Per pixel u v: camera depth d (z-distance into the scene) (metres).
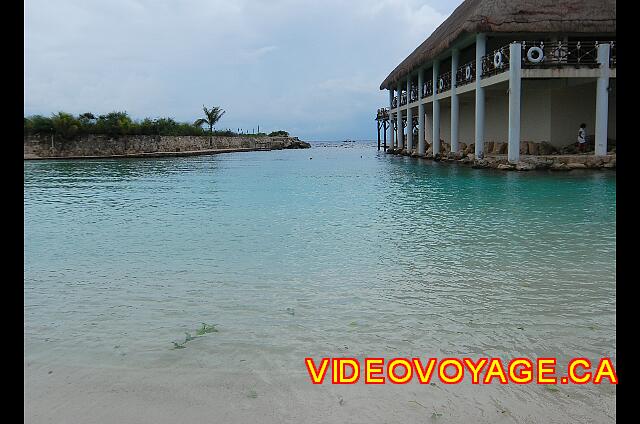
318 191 15.62
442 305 4.94
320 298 5.20
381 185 16.97
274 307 4.95
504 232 8.45
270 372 3.61
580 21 18.23
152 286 5.70
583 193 12.87
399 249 7.38
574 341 4.07
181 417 3.06
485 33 18.88
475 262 6.56
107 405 3.20
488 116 24.30
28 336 4.30
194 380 3.51
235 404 3.20
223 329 4.40
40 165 30.83
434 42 25.06
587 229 8.55
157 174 23.47
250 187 17.17
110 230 9.24
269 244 7.84
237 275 6.10
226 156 44.97
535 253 6.98
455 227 9.04
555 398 3.23
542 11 18.53
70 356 3.91
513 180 15.99
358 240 8.05
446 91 24.30
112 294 5.43
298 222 9.90
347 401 3.22
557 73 17.59
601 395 3.26
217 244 7.89
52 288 5.66
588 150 20.61
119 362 3.79
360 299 5.15
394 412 3.10
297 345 4.05
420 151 30.38
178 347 4.04
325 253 7.20
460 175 18.41
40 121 38.31
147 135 44.19
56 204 13.05
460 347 3.98
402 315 4.68
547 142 21.47
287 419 3.03
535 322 4.47
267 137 76.69
